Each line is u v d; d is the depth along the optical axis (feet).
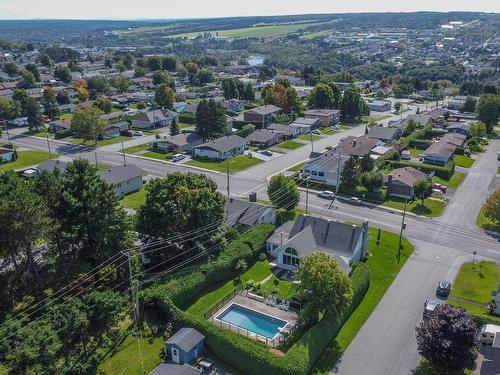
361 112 557.74
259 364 145.18
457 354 141.69
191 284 182.29
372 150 386.11
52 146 423.23
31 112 472.03
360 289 183.62
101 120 433.48
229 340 152.05
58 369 129.18
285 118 505.25
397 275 206.39
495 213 243.81
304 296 165.07
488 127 485.56
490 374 132.16
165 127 506.89
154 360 152.15
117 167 310.65
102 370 147.02
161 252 196.34
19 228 153.38
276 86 568.82
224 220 228.02
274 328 172.55
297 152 407.85
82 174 179.11
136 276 171.73
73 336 136.98
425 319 158.40
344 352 157.79
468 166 371.76
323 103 581.94
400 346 160.86
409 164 351.25
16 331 128.47
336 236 213.25
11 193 157.69
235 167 362.12
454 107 623.36
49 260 181.37
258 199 292.81
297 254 206.28
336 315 165.89
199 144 419.13
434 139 441.27
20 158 382.01
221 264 198.08
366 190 303.68
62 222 175.32
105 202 179.42
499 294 177.99
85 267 177.68
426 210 280.51
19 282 174.19
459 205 289.94
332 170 322.55
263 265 215.51
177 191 196.13
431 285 198.29
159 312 170.60
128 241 188.55
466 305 183.01
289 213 271.28
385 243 236.02
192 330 157.99
